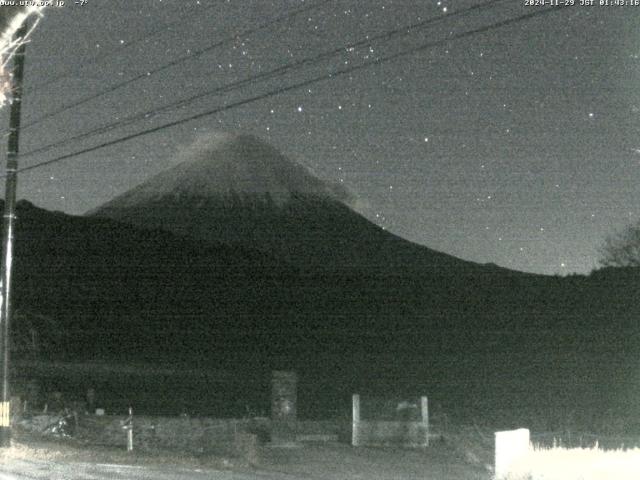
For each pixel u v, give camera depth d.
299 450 22.77
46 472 17.69
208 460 20.52
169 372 51.91
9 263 24.27
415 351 58.56
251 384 47.09
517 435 18.11
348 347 62.41
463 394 43.81
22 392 33.78
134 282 84.56
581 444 25.80
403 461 21.48
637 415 35.25
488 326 62.00
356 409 24.98
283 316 76.75
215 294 84.69
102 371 49.84
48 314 68.81
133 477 16.88
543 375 47.12
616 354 49.91
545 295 64.50
